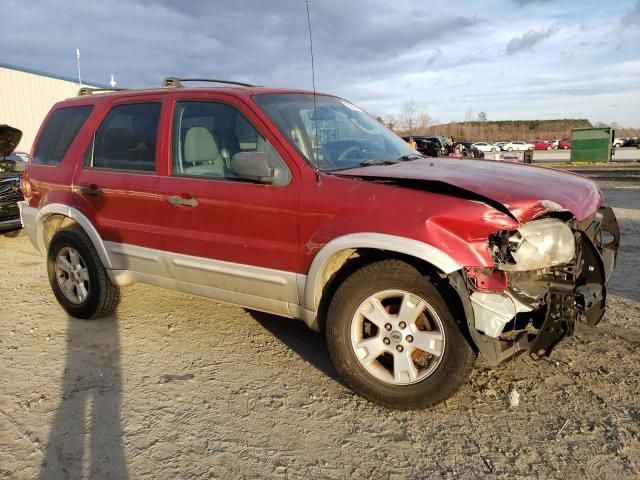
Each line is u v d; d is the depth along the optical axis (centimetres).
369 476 255
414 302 296
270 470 260
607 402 311
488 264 273
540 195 289
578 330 411
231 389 339
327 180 316
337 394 331
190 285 391
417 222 281
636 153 3888
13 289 566
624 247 693
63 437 290
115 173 420
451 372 289
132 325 450
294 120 359
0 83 2527
